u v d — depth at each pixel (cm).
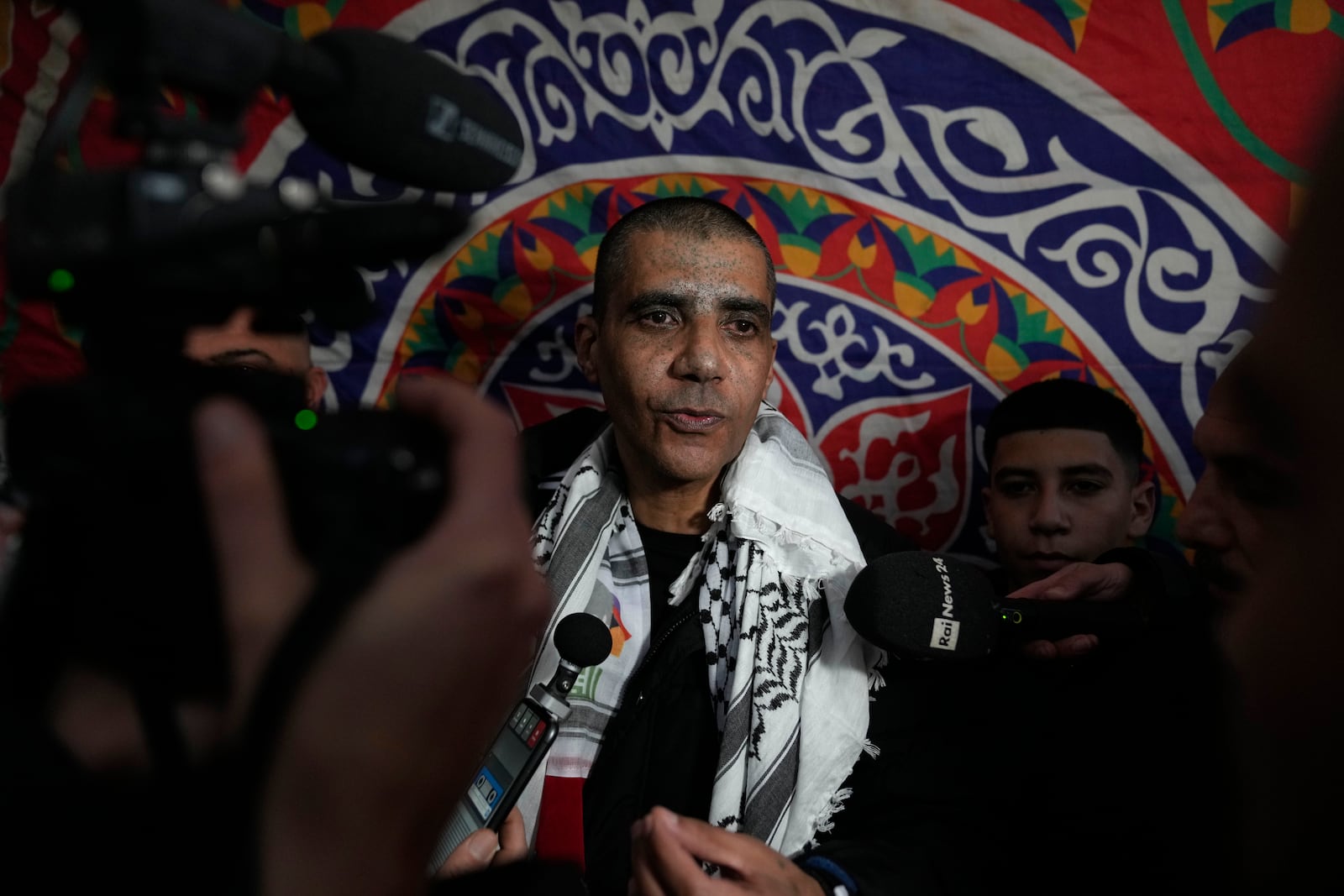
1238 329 215
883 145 219
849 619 147
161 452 44
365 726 41
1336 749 29
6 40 216
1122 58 212
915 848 142
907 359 223
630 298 168
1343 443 26
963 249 220
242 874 40
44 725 43
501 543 44
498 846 123
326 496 45
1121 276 217
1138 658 145
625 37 219
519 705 135
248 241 51
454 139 68
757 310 169
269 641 42
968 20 214
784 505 170
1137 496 209
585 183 224
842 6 215
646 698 165
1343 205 25
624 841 157
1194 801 112
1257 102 210
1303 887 30
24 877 40
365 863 42
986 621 140
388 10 220
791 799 153
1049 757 148
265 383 50
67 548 45
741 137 221
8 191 51
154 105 53
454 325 229
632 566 177
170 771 42
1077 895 138
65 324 53
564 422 206
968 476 224
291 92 63
